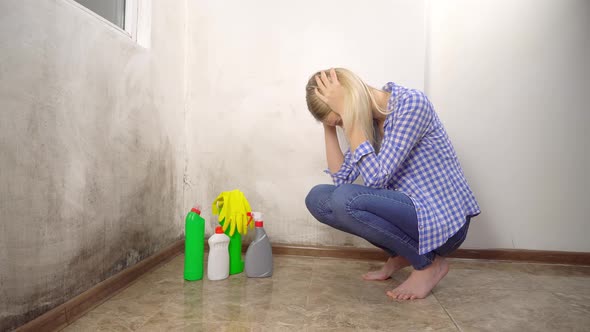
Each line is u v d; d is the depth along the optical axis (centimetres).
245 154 200
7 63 90
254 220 165
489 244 192
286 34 195
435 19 192
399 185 135
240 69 199
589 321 116
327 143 156
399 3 187
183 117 202
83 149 120
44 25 102
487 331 108
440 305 128
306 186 196
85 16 120
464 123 192
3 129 90
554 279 161
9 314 92
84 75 120
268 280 155
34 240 100
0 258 90
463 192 132
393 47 188
